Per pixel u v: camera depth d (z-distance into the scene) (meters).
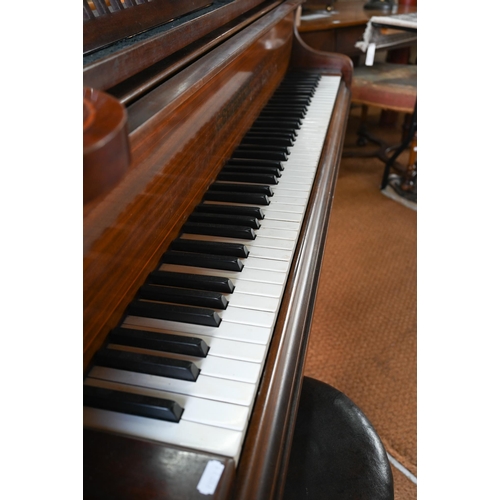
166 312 0.66
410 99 2.43
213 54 0.88
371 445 0.78
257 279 0.75
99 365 0.59
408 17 2.45
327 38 2.66
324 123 1.44
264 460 0.52
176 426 0.52
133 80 0.65
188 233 0.87
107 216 0.60
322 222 0.98
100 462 0.45
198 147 0.92
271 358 0.63
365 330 1.75
